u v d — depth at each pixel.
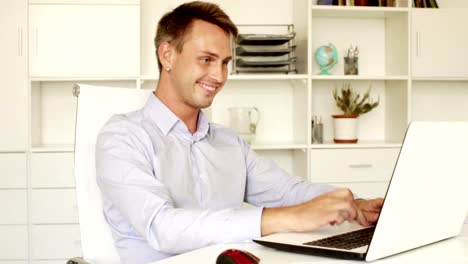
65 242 3.18
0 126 3.16
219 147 1.75
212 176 1.67
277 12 3.62
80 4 3.20
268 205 1.80
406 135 0.99
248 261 0.95
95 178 1.61
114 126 1.54
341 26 3.67
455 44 3.47
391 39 3.63
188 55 1.55
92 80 3.33
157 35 1.65
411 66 3.45
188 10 1.57
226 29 1.58
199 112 1.72
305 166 3.36
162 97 1.65
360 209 1.40
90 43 3.21
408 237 1.08
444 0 3.71
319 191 1.67
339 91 3.68
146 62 3.51
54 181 3.17
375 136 3.76
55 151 3.17
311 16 3.32
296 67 3.58
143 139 1.54
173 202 1.58
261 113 3.66
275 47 3.37
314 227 1.20
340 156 3.35
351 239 1.15
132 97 1.75
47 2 3.18
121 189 1.39
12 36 3.16
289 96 3.67
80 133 1.62
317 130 3.49
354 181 3.36
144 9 3.50
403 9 3.42
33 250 3.18
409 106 3.45
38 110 3.41
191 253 1.10
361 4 3.45
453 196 1.18
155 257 1.48
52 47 3.19
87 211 1.58
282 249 1.11
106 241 1.58
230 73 3.43
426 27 3.45
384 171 3.37
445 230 1.21
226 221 1.22
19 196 3.17
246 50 3.35
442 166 1.11
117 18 3.22
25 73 3.17
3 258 3.17
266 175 1.80
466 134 1.15
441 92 3.80
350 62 3.52
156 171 1.55
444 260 1.05
